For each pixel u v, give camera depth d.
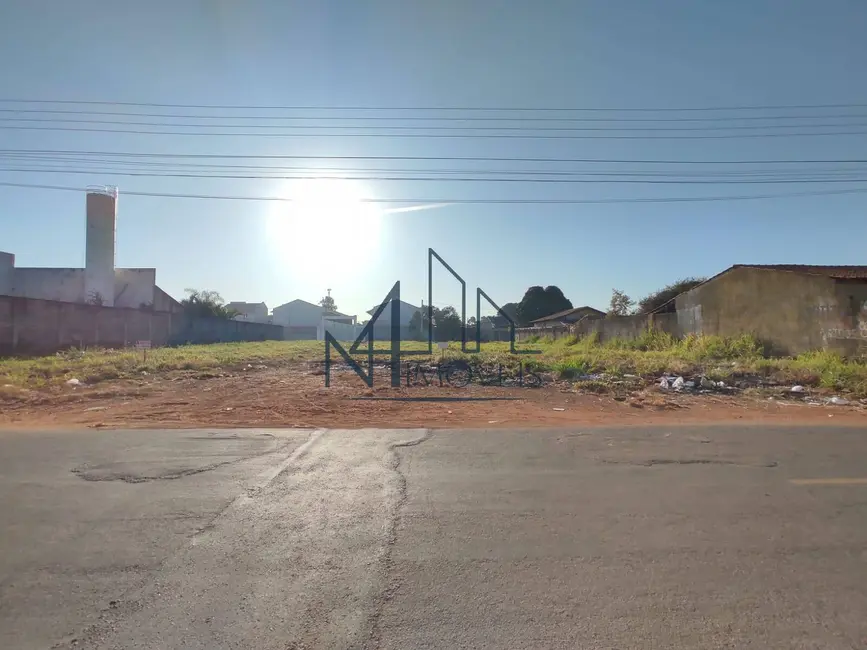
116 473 6.04
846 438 7.78
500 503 5.05
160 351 26.77
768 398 12.42
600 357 20.58
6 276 46.94
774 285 20.72
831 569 3.78
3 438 7.95
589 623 3.15
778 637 3.02
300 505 5.01
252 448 7.22
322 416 10.03
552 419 9.80
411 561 3.90
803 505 4.98
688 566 3.82
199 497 5.23
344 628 3.11
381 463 6.44
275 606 3.34
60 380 14.80
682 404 11.68
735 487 5.49
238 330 50.81
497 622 3.16
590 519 4.66
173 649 2.93
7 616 3.24
